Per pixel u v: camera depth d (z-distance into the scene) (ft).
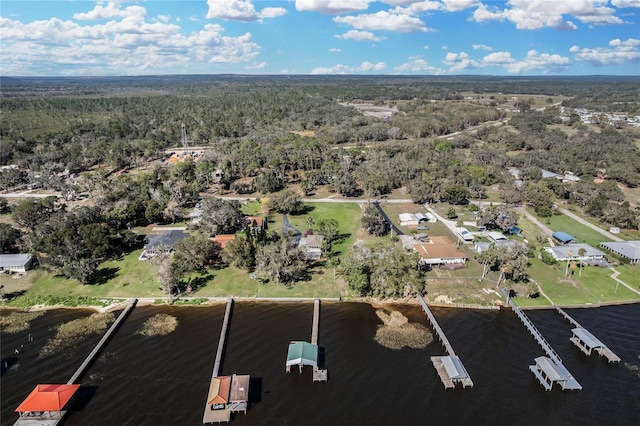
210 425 188.85
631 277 320.09
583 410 199.62
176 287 301.63
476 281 312.71
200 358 234.17
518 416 195.52
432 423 191.42
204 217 384.27
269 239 355.36
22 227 406.21
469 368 227.20
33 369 224.74
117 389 210.38
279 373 222.69
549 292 300.81
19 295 295.69
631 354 238.68
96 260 333.01
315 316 271.28
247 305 289.12
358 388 211.82
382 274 292.61
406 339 251.39
